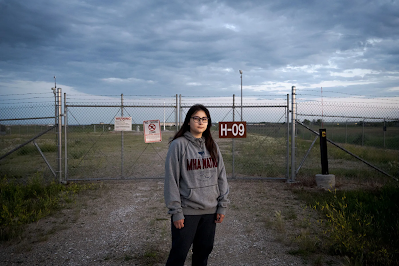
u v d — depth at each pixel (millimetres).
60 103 8258
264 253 3867
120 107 8547
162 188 7930
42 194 6934
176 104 8500
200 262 2627
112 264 3578
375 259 3531
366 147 14484
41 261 3688
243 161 12422
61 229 4855
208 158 2529
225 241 4328
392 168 9859
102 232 4727
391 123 15422
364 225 4457
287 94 8531
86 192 7414
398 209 5289
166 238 4430
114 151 17406
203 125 2537
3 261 3684
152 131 8375
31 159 13211
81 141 20141
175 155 2430
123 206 6230
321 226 4793
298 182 8281
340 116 8727
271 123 8781
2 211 5180
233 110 8617
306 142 17156
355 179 8578
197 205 2422
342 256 3703
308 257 3691
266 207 6023
